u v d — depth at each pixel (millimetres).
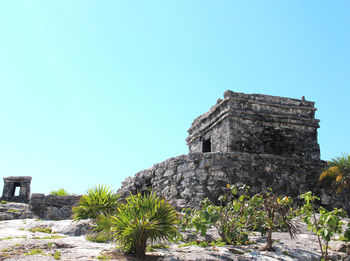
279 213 7770
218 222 8461
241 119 15375
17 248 6391
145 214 6531
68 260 5648
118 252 6500
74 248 6734
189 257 6254
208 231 8898
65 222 9984
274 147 15469
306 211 7410
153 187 15156
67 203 13086
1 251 6090
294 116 16125
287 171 13883
